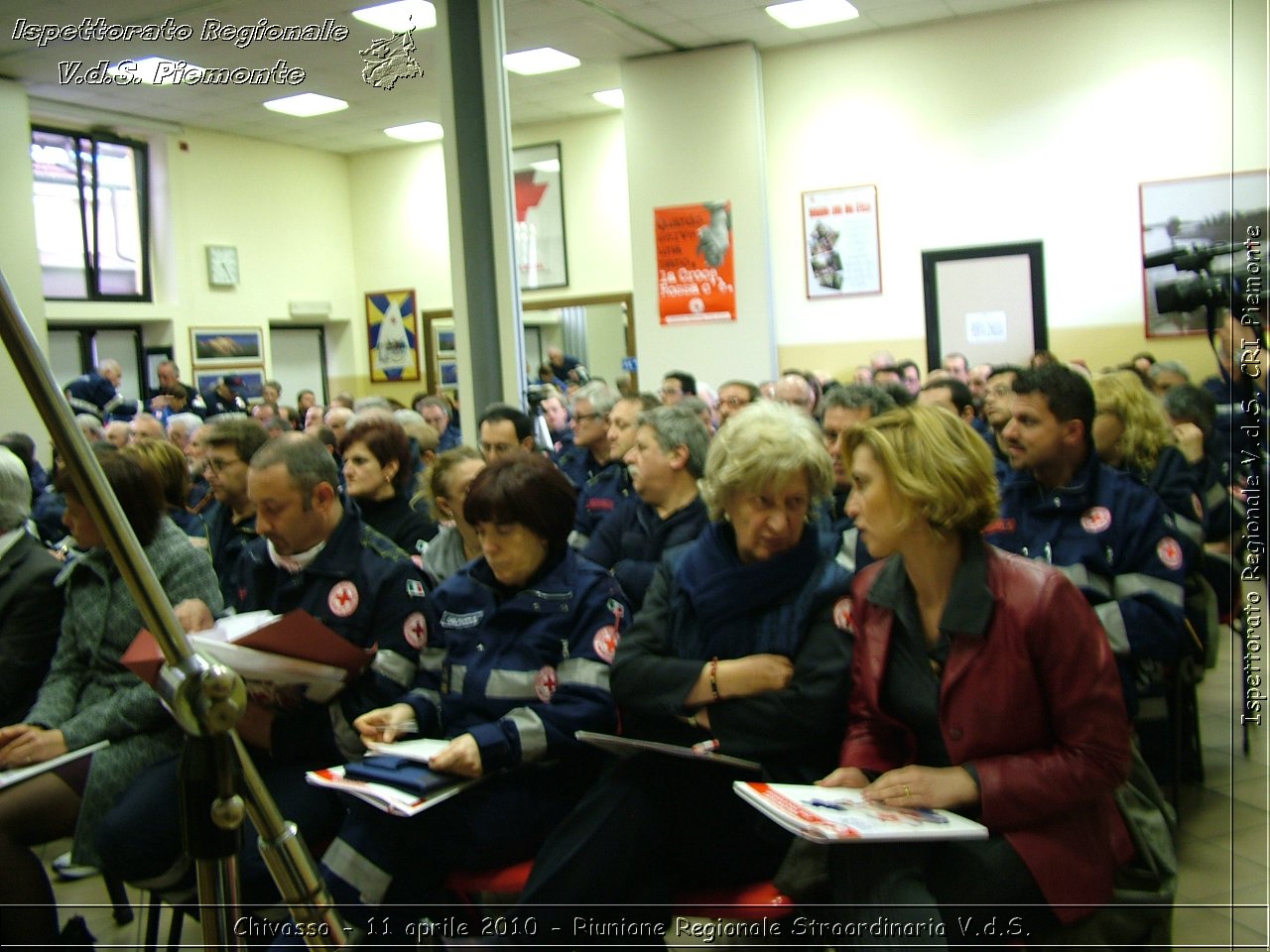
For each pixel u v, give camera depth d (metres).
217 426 3.16
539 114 9.38
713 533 1.85
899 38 7.76
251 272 9.59
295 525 2.18
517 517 1.93
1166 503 2.87
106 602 2.34
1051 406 2.34
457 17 4.68
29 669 2.46
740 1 7.05
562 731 1.84
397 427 3.13
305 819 2.04
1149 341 7.29
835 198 8.06
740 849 1.72
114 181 8.79
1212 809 2.67
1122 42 7.18
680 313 8.34
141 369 9.09
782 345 8.35
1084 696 1.51
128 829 2.08
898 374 6.88
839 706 1.70
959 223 7.75
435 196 9.95
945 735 1.58
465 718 1.95
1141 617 2.21
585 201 9.52
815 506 1.86
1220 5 6.89
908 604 1.64
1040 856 1.49
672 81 8.12
